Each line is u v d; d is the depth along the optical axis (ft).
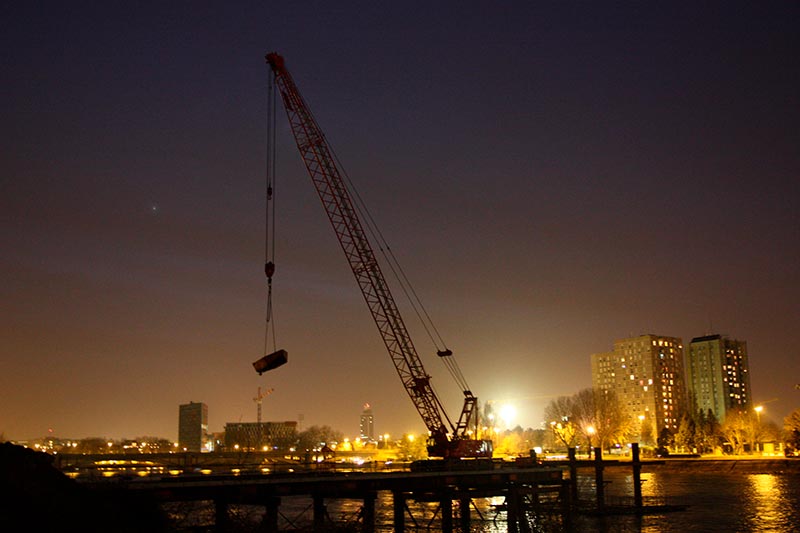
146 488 195.11
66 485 180.86
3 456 174.29
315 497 257.96
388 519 336.49
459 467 308.81
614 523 318.86
